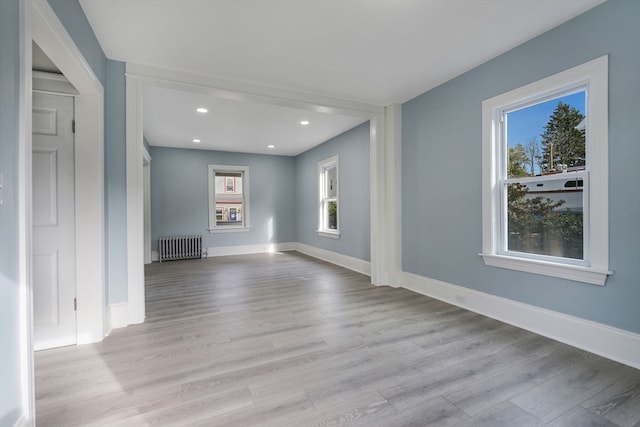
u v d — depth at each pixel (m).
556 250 2.43
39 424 1.46
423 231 3.63
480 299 2.96
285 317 2.91
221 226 6.87
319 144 6.23
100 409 1.58
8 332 1.13
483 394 1.70
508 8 2.09
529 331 2.53
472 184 3.02
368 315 2.95
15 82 1.18
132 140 2.74
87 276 2.36
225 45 2.53
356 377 1.87
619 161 1.99
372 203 4.14
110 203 2.64
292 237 7.55
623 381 1.79
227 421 1.49
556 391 1.71
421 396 1.68
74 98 2.34
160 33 2.33
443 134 3.33
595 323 2.13
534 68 2.46
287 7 2.06
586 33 2.13
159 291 3.84
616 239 2.01
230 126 4.86
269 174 7.29
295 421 1.49
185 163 6.49
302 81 3.26
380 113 4.02
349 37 2.44
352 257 5.19
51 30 1.52
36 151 2.26
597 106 2.08
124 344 2.34
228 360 2.09
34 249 2.25
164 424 1.47
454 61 2.84
